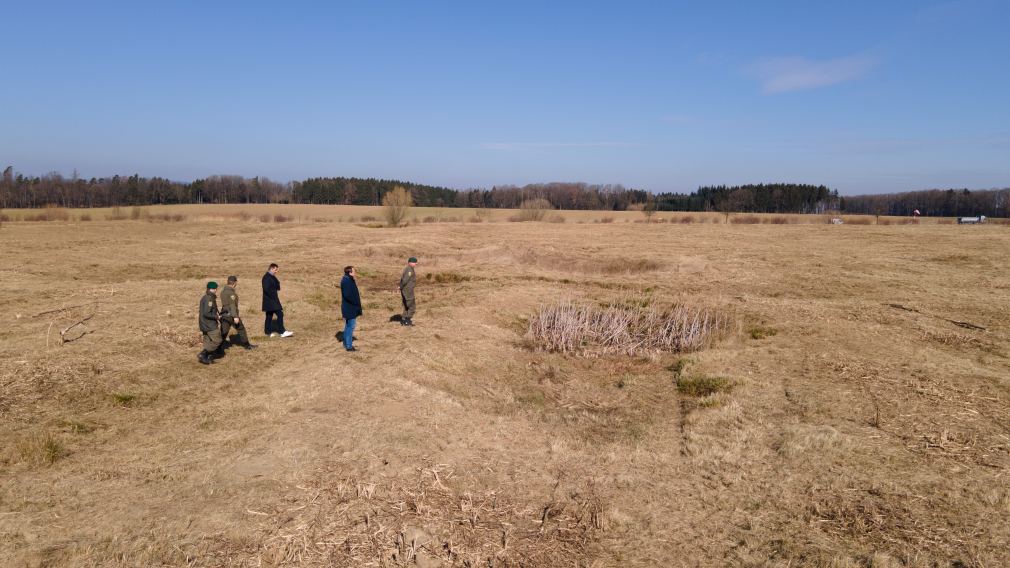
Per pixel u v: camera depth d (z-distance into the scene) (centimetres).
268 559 523
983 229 4516
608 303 1908
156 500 611
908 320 1606
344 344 1261
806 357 1266
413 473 700
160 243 3456
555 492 682
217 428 816
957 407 961
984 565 544
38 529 544
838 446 814
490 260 3058
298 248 3353
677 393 1093
